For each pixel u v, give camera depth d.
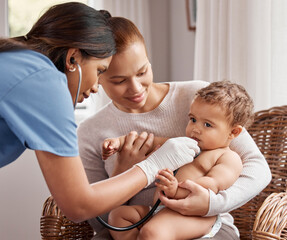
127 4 2.88
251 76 2.00
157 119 1.36
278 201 1.16
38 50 0.91
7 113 0.81
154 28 3.08
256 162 1.27
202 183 1.17
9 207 2.11
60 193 0.85
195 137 1.25
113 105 1.40
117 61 1.11
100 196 0.90
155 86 1.39
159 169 1.12
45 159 0.84
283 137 1.48
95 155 1.40
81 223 1.39
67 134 0.84
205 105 1.23
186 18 2.90
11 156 0.91
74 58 0.92
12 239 2.12
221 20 2.21
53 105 0.83
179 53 3.02
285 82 1.89
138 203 1.33
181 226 1.13
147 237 1.10
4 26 2.39
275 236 1.08
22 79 0.83
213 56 2.29
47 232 1.29
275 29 1.91
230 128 1.24
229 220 1.35
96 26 0.94
